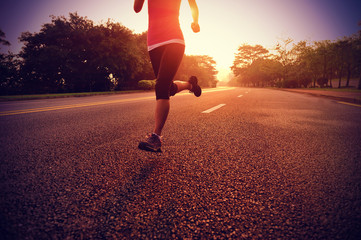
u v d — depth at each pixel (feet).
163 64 5.49
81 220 2.83
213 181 4.04
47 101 27.09
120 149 5.97
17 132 8.04
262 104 19.54
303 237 2.54
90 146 6.23
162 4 5.71
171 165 4.83
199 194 3.56
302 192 3.63
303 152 5.86
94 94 48.83
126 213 3.01
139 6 6.16
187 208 3.15
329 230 2.66
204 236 2.57
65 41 72.13
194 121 10.54
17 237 2.45
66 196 3.42
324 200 3.37
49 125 9.43
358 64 123.24
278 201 3.34
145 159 5.20
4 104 22.76
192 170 4.55
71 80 78.43
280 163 5.00
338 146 6.47
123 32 80.02
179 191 3.65
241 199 3.40
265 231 2.66
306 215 2.98
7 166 4.64
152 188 3.75
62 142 6.65
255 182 4.00
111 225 2.75
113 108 16.24
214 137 7.42
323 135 7.90
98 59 72.69
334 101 24.21
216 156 5.45
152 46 5.88
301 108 16.65
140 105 18.57
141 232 2.63
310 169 4.65
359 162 5.09
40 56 69.72
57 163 4.86
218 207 3.18
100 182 3.94
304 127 9.39
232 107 16.88
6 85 69.10
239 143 6.70
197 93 8.03
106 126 9.21
